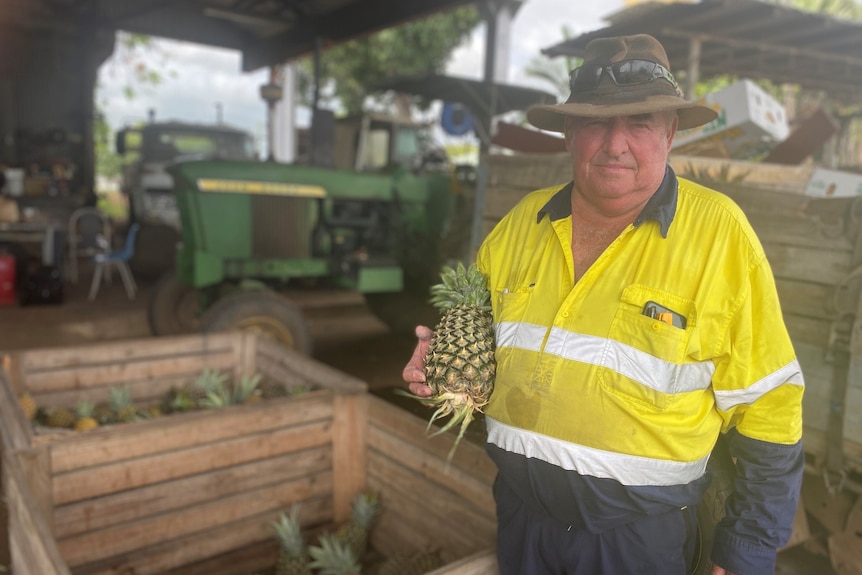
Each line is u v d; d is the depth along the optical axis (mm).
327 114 7621
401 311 6133
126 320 7406
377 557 3156
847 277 2242
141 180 11562
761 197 2465
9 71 13766
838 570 2512
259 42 11422
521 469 1498
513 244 1610
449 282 1677
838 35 5516
